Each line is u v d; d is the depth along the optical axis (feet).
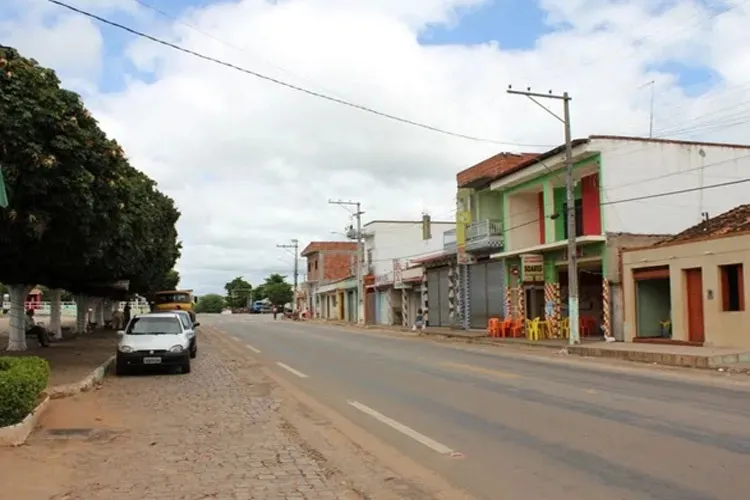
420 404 39.81
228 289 466.29
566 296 104.42
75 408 38.60
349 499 20.95
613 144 88.74
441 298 141.79
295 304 292.20
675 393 42.39
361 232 202.59
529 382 48.60
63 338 102.01
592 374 54.03
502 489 22.12
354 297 218.18
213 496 21.01
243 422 34.35
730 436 28.86
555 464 24.99
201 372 60.08
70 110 46.91
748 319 66.54
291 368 63.05
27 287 76.54
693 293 74.95
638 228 89.20
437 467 25.29
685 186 91.04
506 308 112.78
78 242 51.83
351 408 39.29
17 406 29.04
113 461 25.72
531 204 112.88
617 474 23.31
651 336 82.99
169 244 123.75
